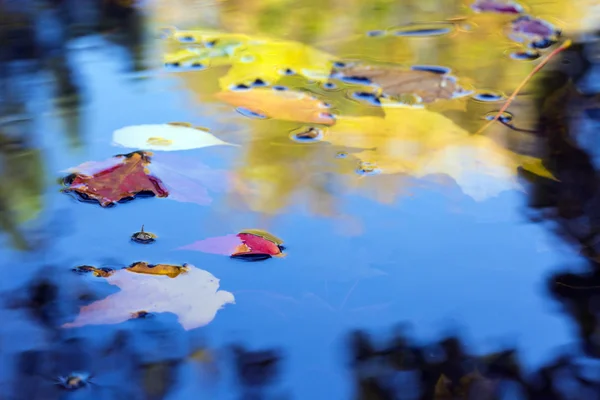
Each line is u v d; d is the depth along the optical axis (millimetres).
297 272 1412
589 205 1459
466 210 1458
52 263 1415
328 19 1768
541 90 1596
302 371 1363
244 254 1423
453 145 1519
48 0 1861
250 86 1605
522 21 1742
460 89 1599
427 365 1367
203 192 1471
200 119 1553
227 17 1778
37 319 1384
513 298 1399
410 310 1393
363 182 1480
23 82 1620
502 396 1353
